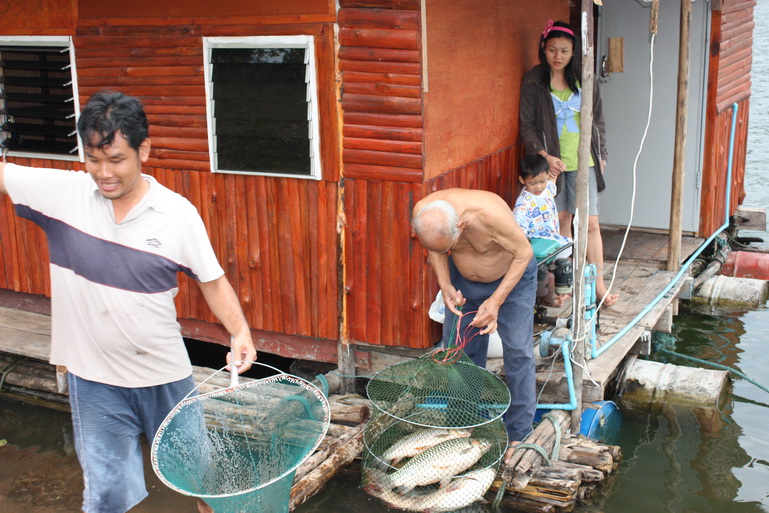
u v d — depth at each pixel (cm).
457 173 555
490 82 602
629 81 827
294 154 525
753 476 512
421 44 477
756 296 824
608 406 573
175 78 553
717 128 820
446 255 453
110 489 346
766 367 684
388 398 470
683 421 585
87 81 586
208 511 365
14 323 664
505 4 617
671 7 795
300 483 454
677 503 480
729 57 847
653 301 649
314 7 494
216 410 429
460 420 462
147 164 582
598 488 494
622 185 853
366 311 536
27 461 540
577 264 498
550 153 645
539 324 611
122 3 559
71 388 338
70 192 318
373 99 495
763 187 1252
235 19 521
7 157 646
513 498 462
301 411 393
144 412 346
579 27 838
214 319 592
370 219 519
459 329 472
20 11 597
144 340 329
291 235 544
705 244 792
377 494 464
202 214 571
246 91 528
